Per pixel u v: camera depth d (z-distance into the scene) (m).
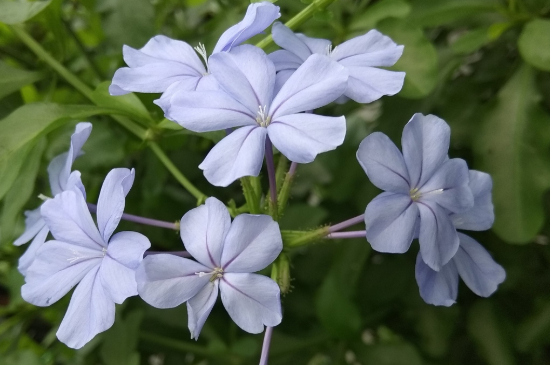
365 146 0.13
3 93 0.17
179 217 0.19
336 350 0.19
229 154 0.13
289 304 0.19
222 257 0.13
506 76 0.19
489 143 0.18
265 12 0.14
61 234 0.14
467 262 0.15
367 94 0.14
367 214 0.13
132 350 0.18
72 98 0.19
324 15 0.16
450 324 0.19
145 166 0.19
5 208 0.16
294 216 0.18
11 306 0.18
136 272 0.13
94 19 0.19
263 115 0.14
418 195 0.14
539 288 0.19
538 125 0.17
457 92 0.19
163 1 0.19
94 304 0.13
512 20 0.18
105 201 0.14
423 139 0.14
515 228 0.17
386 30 0.17
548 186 0.17
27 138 0.15
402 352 0.18
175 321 0.19
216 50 0.14
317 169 0.20
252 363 0.19
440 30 0.20
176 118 0.13
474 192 0.15
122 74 0.14
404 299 0.19
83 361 0.20
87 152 0.17
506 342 0.18
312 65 0.14
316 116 0.13
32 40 0.17
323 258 0.19
